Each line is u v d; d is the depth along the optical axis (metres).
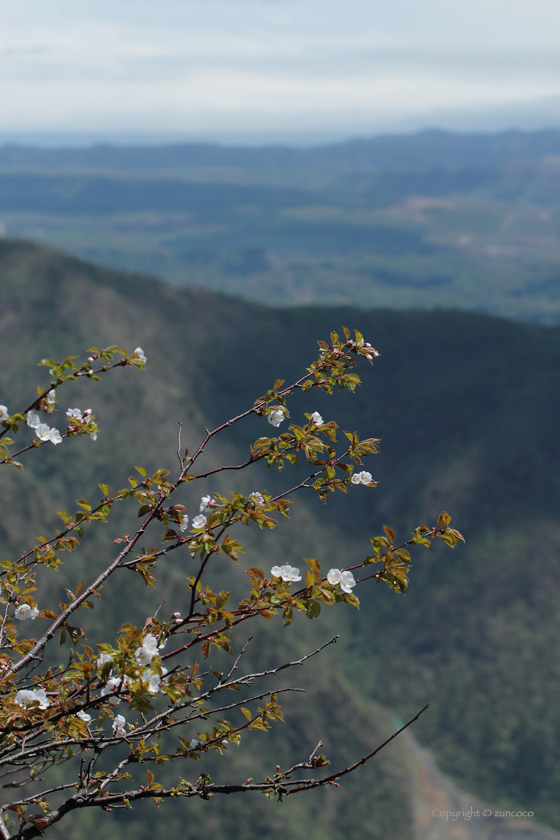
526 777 94.69
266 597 3.77
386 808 79.56
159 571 83.25
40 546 4.48
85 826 65.75
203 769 70.25
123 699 3.55
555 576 118.81
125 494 4.43
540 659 108.31
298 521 132.25
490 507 133.50
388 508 139.25
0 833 3.58
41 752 3.72
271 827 70.75
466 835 81.62
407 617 121.69
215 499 4.10
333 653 117.19
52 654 57.81
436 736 102.50
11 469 95.69
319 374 4.54
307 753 80.12
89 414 4.38
